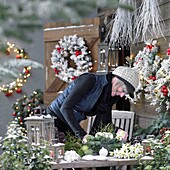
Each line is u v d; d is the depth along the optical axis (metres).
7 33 0.87
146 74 7.86
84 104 6.58
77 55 10.02
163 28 7.69
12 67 1.04
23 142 4.45
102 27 9.72
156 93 7.55
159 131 7.44
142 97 8.50
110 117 6.75
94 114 6.75
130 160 5.32
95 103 6.59
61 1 0.87
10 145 4.35
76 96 6.51
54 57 10.42
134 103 8.60
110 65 9.22
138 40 8.55
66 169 5.78
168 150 5.15
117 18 8.14
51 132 5.46
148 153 5.35
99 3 0.88
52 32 10.46
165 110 7.72
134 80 6.52
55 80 10.48
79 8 0.87
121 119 8.80
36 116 5.42
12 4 0.88
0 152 8.38
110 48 9.15
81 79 6.68
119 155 5.39
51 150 5.08
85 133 6.34
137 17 8.01
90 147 5.71
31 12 0.87
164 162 5.11
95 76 6.72
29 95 11.58
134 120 8.79
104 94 6.59
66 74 10.22
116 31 8.20
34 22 0.87
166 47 7.62
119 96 6.71
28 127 5.36
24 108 11.20
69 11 0.87
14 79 1.05
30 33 0.90
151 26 7.99
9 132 4.49
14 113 11.27
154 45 7.93
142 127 8.59
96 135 5.90
